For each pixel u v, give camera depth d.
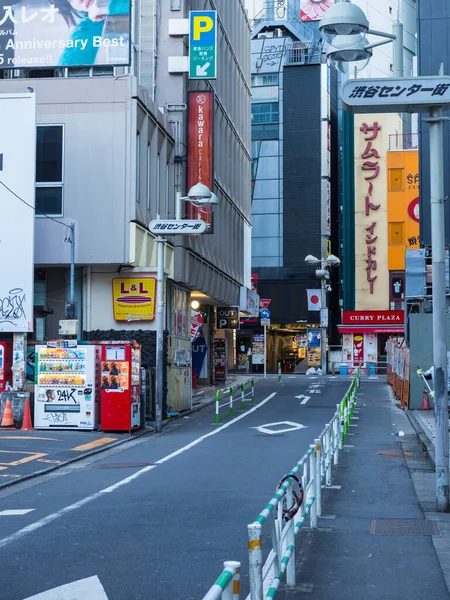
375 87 13.30
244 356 76.62
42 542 11.59
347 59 13.87
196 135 37.06
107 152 31.09
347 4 13.34
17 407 27.33
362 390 46.34
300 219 78.12
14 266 28.08
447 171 41.25
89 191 31.02
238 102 53.78
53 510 14.06
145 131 32.47
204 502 14.59
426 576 9.86
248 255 59.25
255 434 26.41
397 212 74.12
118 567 10.21
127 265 31.69
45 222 31.00
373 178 74.81
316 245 77.75
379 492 15.89
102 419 26.59
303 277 77.56
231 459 20.48
